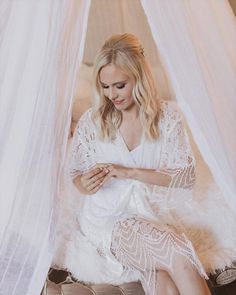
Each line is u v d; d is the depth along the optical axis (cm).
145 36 258
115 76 158
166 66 156
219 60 150
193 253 149
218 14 151
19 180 142
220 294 188
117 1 255
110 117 165
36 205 146
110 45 159
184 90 148
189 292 147
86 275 163
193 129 153
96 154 171
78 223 177
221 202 189
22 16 138
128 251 157
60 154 147
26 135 142
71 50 142
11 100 142
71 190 181
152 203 172
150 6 142
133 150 167
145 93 162
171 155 168
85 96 253
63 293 157
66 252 169
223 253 169
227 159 151
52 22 135
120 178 166
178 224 175
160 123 167
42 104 140
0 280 147
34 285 148
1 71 143
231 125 153
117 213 168
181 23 142
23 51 139
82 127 171
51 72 138
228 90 152
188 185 170
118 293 158
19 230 146
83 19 142
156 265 152
